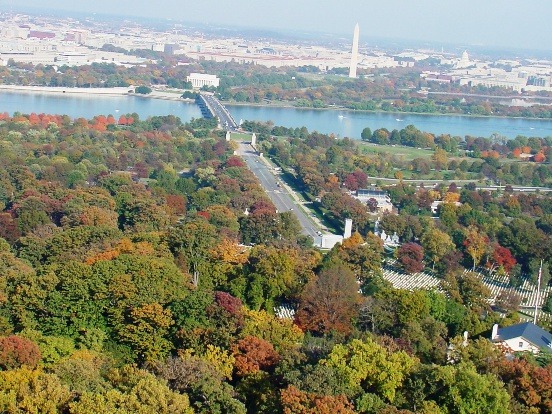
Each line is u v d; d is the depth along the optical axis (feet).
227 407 644.69
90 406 594.24
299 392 645.10
